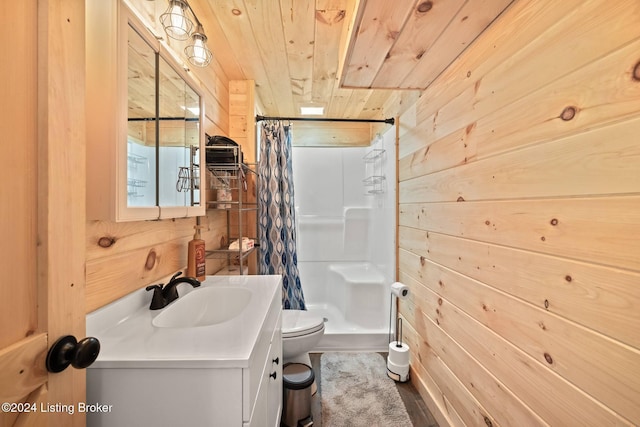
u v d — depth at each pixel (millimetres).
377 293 2420
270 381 1021
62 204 479
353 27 1006
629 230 562
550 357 749
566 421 700
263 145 2277
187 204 1204
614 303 589
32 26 426
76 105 507
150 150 937
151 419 648
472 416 1128
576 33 670
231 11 1371
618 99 580
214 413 647
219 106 1892
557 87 723
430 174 1514
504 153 923
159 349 688
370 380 1810
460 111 1202
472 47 1108
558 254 722
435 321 1464
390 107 2354
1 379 381
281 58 1819
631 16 557
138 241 989
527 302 829
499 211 950
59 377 476
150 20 1085
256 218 2199
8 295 397
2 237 391
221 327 819
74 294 505
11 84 397
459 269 1217
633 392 558
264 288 1208
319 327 1715
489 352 1013
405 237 1927
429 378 1544
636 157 549
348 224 3090
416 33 1039
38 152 438
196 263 1256
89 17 748
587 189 645
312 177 3113
